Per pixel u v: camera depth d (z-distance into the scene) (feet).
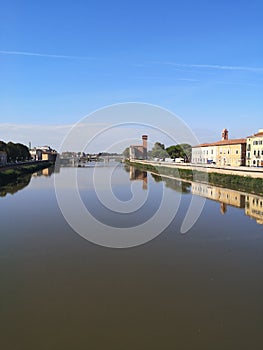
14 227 57.93
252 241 51.19
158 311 28.48
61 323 26.37
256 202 89.71
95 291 32.30
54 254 43.57
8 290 32.32
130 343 23.79
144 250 46.14
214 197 99.14
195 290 32.68
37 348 23.18
